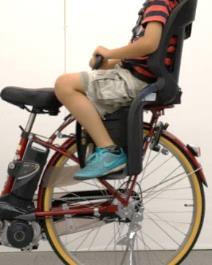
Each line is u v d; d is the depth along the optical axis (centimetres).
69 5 248
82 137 204
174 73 191
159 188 258
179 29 186
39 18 248
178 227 263
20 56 250
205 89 257
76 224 214
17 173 205
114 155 191
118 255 255
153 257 258
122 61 197
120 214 208
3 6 246
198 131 260
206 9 251
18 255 258
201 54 254
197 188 220
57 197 215
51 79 252
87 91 192
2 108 253
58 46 250
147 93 185
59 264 247
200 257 258
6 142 256
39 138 210
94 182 225
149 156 255
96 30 250
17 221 205
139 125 187
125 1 248
